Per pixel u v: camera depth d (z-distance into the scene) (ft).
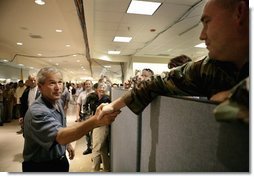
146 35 18.54
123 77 35.81
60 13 14.23
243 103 1.17
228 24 1.62
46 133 3.86
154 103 2.89
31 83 11.45
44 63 43.88
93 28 16.28
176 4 11.62
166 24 15.20
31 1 12.42
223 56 1.73
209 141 1.61
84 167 10.57
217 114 1.25
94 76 75.56
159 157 2.68
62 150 4.99
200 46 22.53
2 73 31.04
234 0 1.58
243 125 1.23
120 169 6.07
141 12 12.96
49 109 4.43
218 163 1.49
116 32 17.88
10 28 18.01
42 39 22.16
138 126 3.70
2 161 10.65
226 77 1.91
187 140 1.96
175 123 2.23
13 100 22.33
